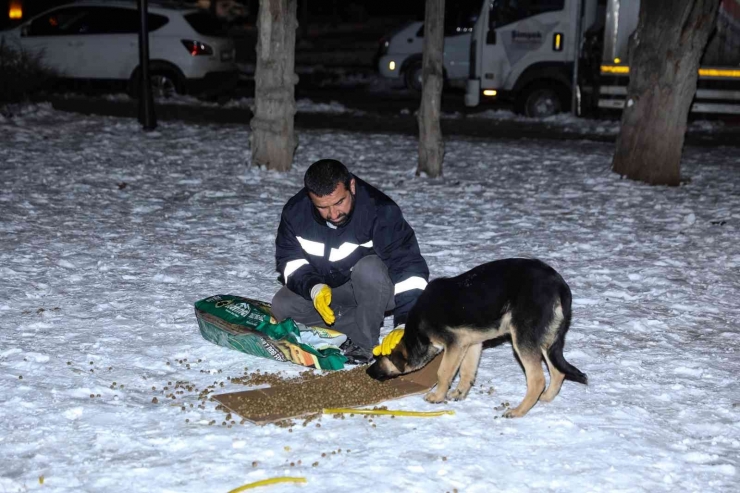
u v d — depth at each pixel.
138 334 5.90
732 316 6.65
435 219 9.82
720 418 4.74
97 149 13.54
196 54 19.52
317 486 3.86
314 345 5.46
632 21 17.30
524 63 18.89
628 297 7.04
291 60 12.21
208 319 5.73
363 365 5.39
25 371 5.17
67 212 9.66
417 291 5.29
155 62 19.56
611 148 15.34
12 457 4.11
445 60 21.31
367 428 4.49
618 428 4.57
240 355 5.56
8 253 7.86
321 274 5.60
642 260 8.18
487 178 12.43
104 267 7.52
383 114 19.48
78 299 6.63
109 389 4.94
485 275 4.69
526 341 4.57
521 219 9.88
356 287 5.39
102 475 3.94
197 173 12.15
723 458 4.26
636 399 4.98
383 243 5.37
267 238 8.80
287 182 11.74
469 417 4.68
